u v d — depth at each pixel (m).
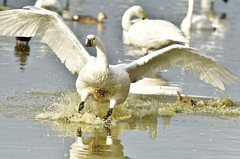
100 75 10.82
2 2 33.84
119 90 11.21
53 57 19.58
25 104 12.52
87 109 12.09
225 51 23.05
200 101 13.64
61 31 11.71
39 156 8.47
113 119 11.64
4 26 11.67
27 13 11.39
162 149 9.17
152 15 33.59
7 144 9.03
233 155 8.98
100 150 8.95
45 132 10.04
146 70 12.20
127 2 41.72
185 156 8.80
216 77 12.13
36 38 23.95
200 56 11.51
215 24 33.84
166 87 15.88
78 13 33.44
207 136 10.26
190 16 30.80
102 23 30.52
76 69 12.07
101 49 10.84
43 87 14.66
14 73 16.22
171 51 11.59
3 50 20.19
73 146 9.12
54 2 32.94
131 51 21.92
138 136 10.07
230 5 46.88
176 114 12.47
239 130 10.88
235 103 14.07
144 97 14.30
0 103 12.43
